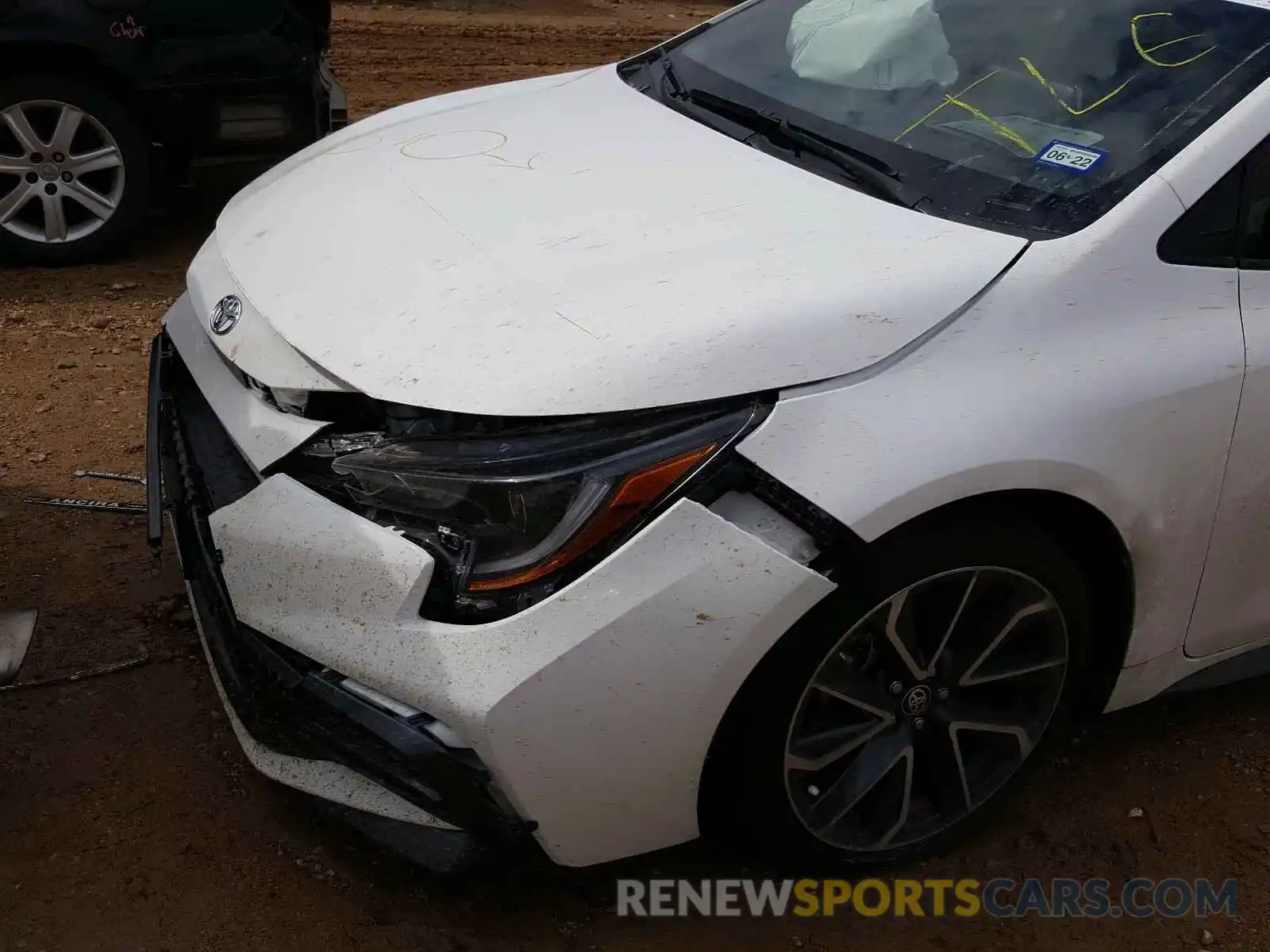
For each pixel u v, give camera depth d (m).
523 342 2.17
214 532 2.28
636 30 13.64
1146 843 2.78
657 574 2.06
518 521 2.08
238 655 2.33
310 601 2.16
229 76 5.31
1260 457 2.52
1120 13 2.89
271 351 2.37
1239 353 2.45
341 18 12.16
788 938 2.47
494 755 2.06
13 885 2.40
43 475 3.79
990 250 2.35
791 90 3.08
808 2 3.46
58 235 5.36
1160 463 2.38
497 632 2.05
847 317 2.21
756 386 2.12
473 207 2.59
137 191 5.41
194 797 2.65
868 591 2.21
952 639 2.46
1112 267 2.37
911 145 2.75
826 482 2.10
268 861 2.52
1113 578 2.53
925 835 2.59
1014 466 2.19
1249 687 3.33
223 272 2.73
